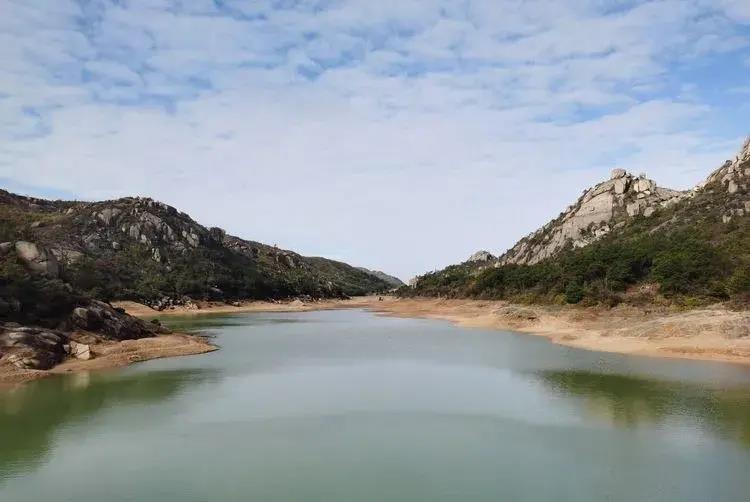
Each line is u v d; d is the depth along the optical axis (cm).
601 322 7712
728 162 11875
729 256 7850
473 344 6725
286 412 3466
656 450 2706
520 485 2319
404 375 4650
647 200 13412
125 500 2188
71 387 4184
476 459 2623
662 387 3988
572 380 4316
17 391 4056
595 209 14250
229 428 3130
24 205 18375
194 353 5997
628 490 2261
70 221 15600
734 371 4538
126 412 3469
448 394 3916
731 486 2284
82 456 2677
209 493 2248
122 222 16475
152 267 15150
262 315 13300
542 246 14950
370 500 2178
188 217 19700
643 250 9119
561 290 10019
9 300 5222
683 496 2197
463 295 15150
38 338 4969
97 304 6181
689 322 5978
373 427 3139
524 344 6656
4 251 6294
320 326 9825
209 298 15712
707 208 10288
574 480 2362
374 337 7750
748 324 5656
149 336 6581
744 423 3108
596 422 3180
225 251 19838
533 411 3431
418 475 2430
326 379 4503
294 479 2392
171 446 2822
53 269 6519
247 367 5097
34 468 2522
